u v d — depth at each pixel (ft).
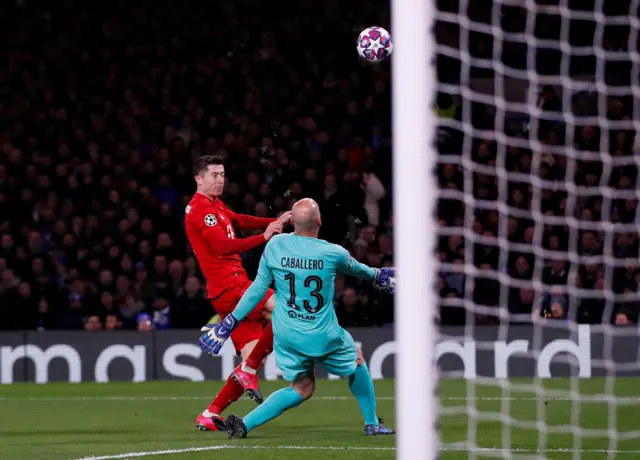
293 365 72.43
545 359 119.14
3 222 155.74
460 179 145.38
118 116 173.27
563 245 136.67
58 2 190.39
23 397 109.40
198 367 124.36
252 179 153.07
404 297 41.16
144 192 151.02
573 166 143.95
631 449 68.74
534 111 109.60
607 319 119.75
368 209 146.41
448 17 73.56
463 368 120.47
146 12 188.85
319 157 156.87
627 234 131.85
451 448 68.90
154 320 133.69
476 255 134.82
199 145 166.30
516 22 169.89
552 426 80.48
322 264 70.95
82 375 124.16
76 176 161.89
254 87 175.63
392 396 106.01
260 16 187.52
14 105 179.32
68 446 73.00
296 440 74.59
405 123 41.63
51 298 138.00
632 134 144.56
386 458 65.57
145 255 143.84
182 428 83.71
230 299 82.84
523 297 125.90
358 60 178.81
